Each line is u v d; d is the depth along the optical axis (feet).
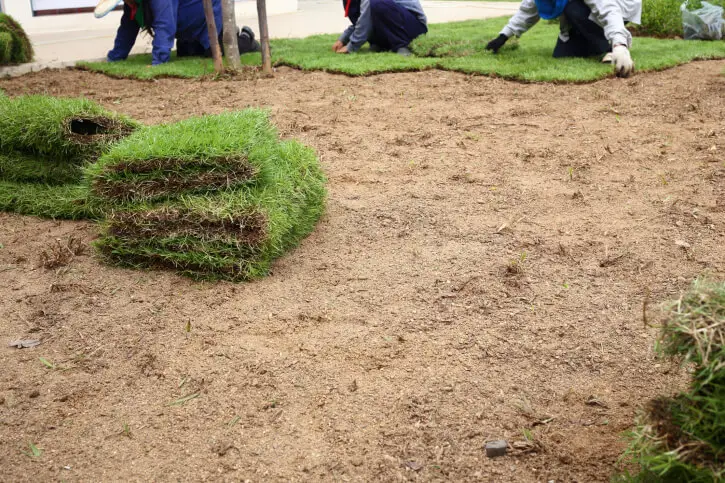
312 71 27.63
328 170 16.79
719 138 18.48
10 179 15.20
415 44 31.12
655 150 17.75
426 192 15.34
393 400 8.75
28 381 9.23
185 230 11.75
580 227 13.52
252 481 7.56
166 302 11.07
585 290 11.28
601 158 17.21
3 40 28.55
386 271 11.98
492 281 11.57
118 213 12.04
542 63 26.76
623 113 21.02
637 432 6.67
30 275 12.00
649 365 9.39
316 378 9.20
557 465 7.72
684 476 6.27
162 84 25.96
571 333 10.14
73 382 9.21
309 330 10.26
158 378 9.27
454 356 9.62
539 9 27.45
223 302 11.07
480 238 13.14
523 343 9.91
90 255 12.62
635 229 13.37
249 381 9.16
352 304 10.94
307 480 7.56
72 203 14.19
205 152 11.67
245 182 11.94
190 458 7.89
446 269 12.00
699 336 5.89
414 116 21.17
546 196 15.02
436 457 7.85
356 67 26.94
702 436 6.06
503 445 7.89
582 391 8.93
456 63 27.40
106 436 8.25
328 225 13.84
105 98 23.81
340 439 8.13
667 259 12.17
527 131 19.53
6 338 10.18
